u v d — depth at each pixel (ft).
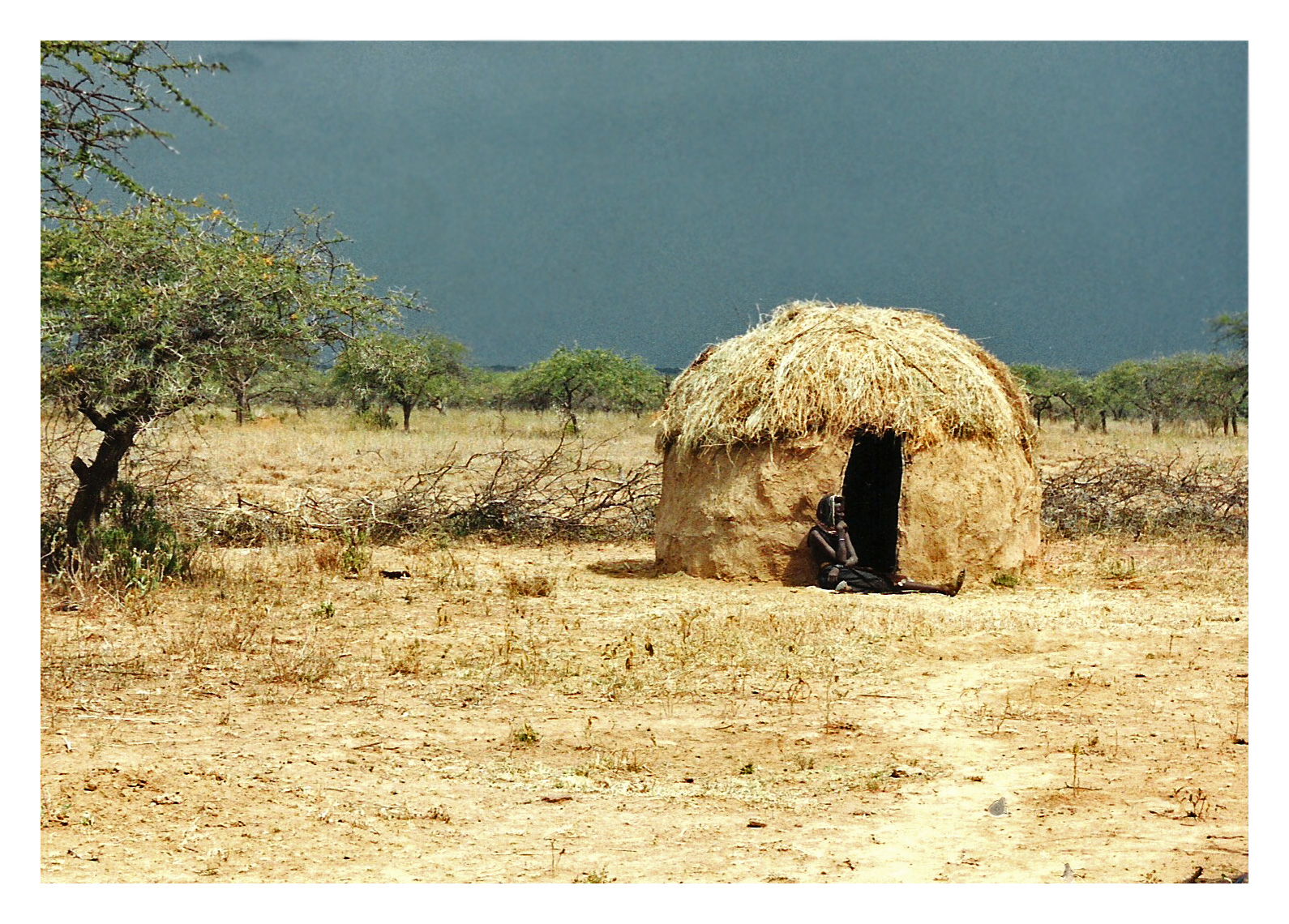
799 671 46.83
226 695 42.91
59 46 57.93
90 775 33.83
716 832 31.24
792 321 69.21
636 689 44.29
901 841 30.58
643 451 143.33
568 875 28.30
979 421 65.82
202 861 28.84
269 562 70.85
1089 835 30.94
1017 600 61.67
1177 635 52.85
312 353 66.13
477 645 50.88
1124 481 95.76
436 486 92.38
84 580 59.31
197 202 63.87
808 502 64.80
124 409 61.87
